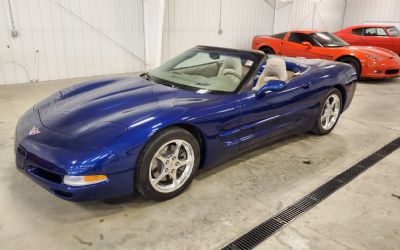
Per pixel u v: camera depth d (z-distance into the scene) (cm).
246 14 966
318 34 791
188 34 836
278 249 187
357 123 433
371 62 682
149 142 208
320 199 242
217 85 274
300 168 292
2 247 181
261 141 294
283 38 829
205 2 842
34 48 604
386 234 205
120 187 202
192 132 239
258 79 316
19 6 568
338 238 199
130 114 216
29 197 230
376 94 612
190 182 243
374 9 1244
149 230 200
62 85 591
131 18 714
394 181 274
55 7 607
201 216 215
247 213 221
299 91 313
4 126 369
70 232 195
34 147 199
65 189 188
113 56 715
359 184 267
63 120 219
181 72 308
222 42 930
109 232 196
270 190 252
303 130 346
